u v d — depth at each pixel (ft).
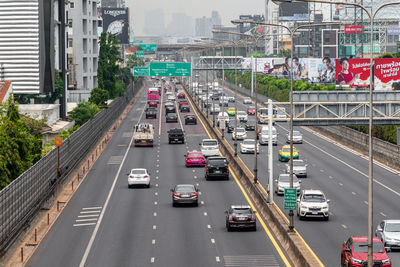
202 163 408.87
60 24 565.53
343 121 386.73
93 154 466.70
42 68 520.83
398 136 407.03
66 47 628.69
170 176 373.61
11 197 226.58
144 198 305.73
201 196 309.22
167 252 202.08
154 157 455.22
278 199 295.69
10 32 516.32
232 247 207.72
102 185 345.10
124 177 371.76
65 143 366.84
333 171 390.83
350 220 248.73
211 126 625.41
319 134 613.93
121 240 221.25
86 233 234.58
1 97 436.35
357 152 492.13
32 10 515.91
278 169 392.68
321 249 200.54
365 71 543.39
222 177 362.12
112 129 636.48
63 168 355.56
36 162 294.46
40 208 270.46
